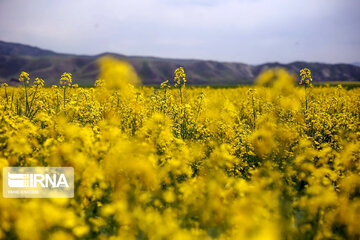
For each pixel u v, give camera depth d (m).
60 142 5.68
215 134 8.66
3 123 6.12
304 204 4.36
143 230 3.79
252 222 3.68
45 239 3.41
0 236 3.57
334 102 12.83
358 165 5.95
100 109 8.91
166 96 9.77
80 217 4.19
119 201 4.11
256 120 10.08
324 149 6.40
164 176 5.26
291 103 12.95
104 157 5.03
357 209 4.25
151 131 7.34
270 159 7.09
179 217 4.29
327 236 3.94
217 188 4.57
